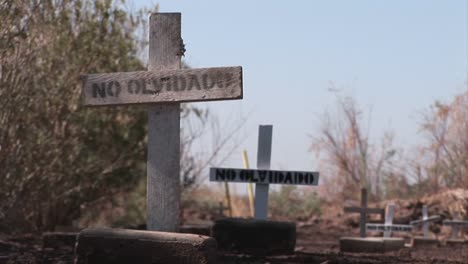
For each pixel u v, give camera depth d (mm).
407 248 16672
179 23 9219
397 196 27922
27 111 15031
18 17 13648
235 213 29344
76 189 16953
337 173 29297
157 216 9133
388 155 28625
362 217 17188
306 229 24094
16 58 13930
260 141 13625
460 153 24891
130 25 18156
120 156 18328
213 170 13516
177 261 8625
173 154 9125
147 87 9125
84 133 17312
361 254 14453
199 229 13984
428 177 26578
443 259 13195
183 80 9023
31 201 16078
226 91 8898
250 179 13469
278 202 29812
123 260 8758
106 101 9219
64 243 12641
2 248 12227
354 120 29266
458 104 24953
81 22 17250
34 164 15719
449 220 21719
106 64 17531
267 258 11844
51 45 16234
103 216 20719
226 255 12023
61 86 16469
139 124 18844
